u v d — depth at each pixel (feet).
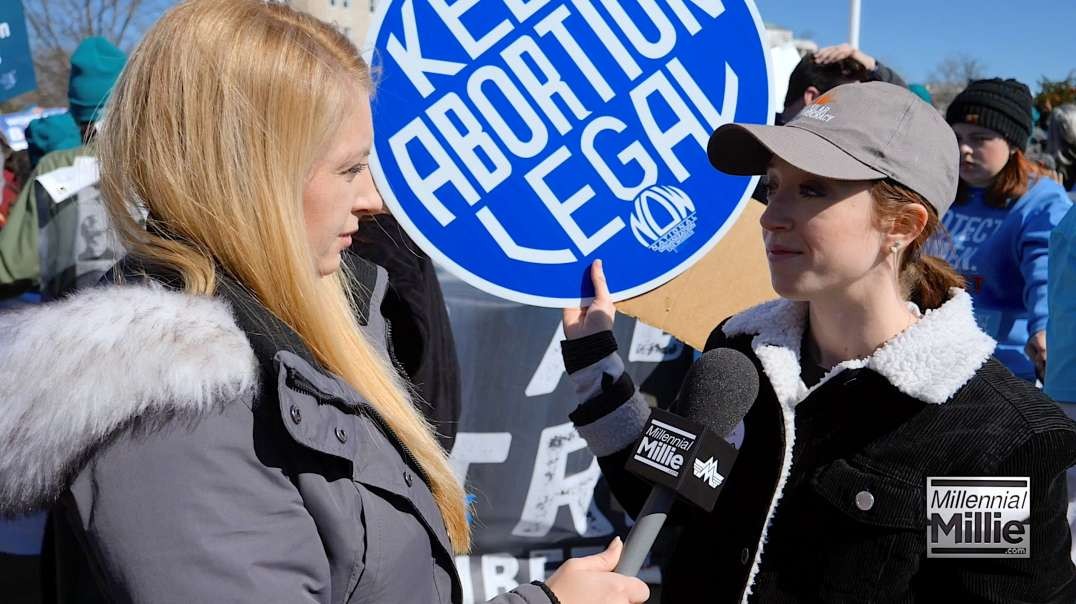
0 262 11.37
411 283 7.79
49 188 10.21
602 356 5.59
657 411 4.45
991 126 11.35
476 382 10.65
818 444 4.71
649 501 4.33
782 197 4.76
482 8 5.46
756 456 4.93
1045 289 11.12
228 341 3.18
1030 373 11.71
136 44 3.53
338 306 3.96
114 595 3.06
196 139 3.39
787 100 11.92
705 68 5.70
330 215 3.74
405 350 7.72
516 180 5.58
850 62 11.41
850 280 4.69
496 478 10.80
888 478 4.49
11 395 3.02
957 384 4.38
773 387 4.87
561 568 4.06
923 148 4.56
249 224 3.43
